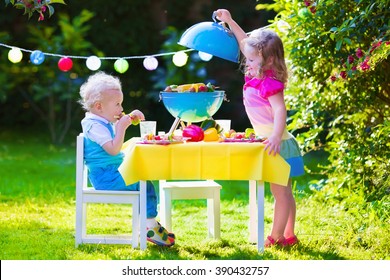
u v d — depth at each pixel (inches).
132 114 183.2
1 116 429.1
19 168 317.4
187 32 183.5
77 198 182.5
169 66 396.2
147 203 182.5
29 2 187.2
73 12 416.5
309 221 215.0
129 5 415.2
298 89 238.2
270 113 180.5
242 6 411.5
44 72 394.9
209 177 171.6
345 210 223.1
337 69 211.8
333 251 180.9
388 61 213.3
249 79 187.0
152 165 172.2
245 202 252.8
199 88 177.6
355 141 226.8
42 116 406.9
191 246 185.9
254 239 192.7
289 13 213.5
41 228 211.2
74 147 382.0
